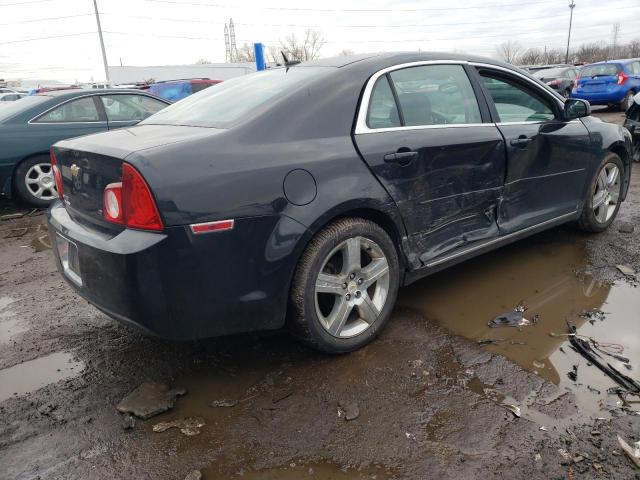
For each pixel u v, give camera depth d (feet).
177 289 7.40
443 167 10.07
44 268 14.66
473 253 11.12
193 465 6.85
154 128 9.29
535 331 9.92
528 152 11.84
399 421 7.51
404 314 10.76
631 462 6.59
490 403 7.83
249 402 8.11
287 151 8.20
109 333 10.62
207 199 7.39
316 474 6.61
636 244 14.28
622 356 8.96
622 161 15.35
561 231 15.56
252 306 8.01
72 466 6.91
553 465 6.58
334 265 9.12
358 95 9.27
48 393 8.58
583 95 51.93
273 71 10.80
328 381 8.55
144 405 7.98
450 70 10.94
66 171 8.93
